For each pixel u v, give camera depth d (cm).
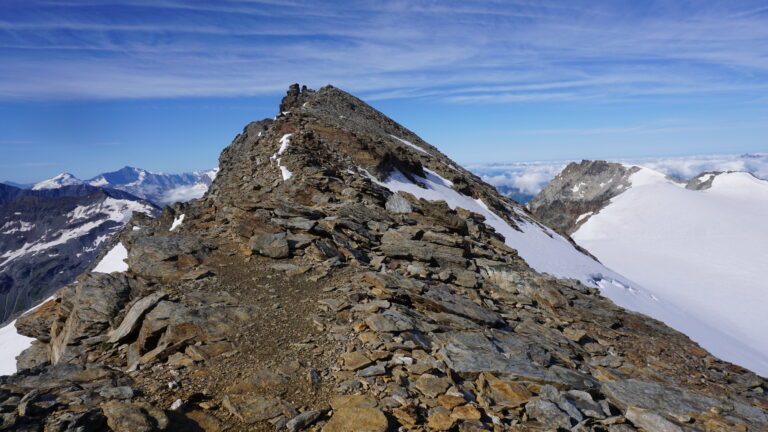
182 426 776
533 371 1193
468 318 1603
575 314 2244
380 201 3403
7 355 2858
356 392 956
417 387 1014
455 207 4884
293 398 918
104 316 1468
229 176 4191
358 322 1362
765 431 1073
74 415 718
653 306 4812
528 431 920
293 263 1977
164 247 1955
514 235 5212
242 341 1188
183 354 1111
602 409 1104
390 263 2220
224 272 1817
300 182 3350
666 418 1108
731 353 4084
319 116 6353
